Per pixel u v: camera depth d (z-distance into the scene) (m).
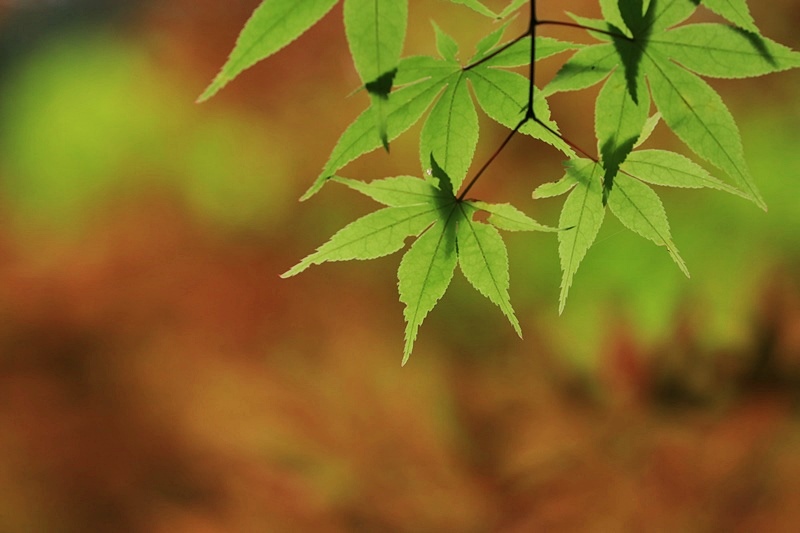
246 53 0.50
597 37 0.53
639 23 0.53
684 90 0.53
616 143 0.53
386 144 0.50
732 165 0.53
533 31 0.53
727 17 0.53
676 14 0.53
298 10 0.50
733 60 0.53
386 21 0.50
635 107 0.53
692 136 0.53
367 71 0.50
